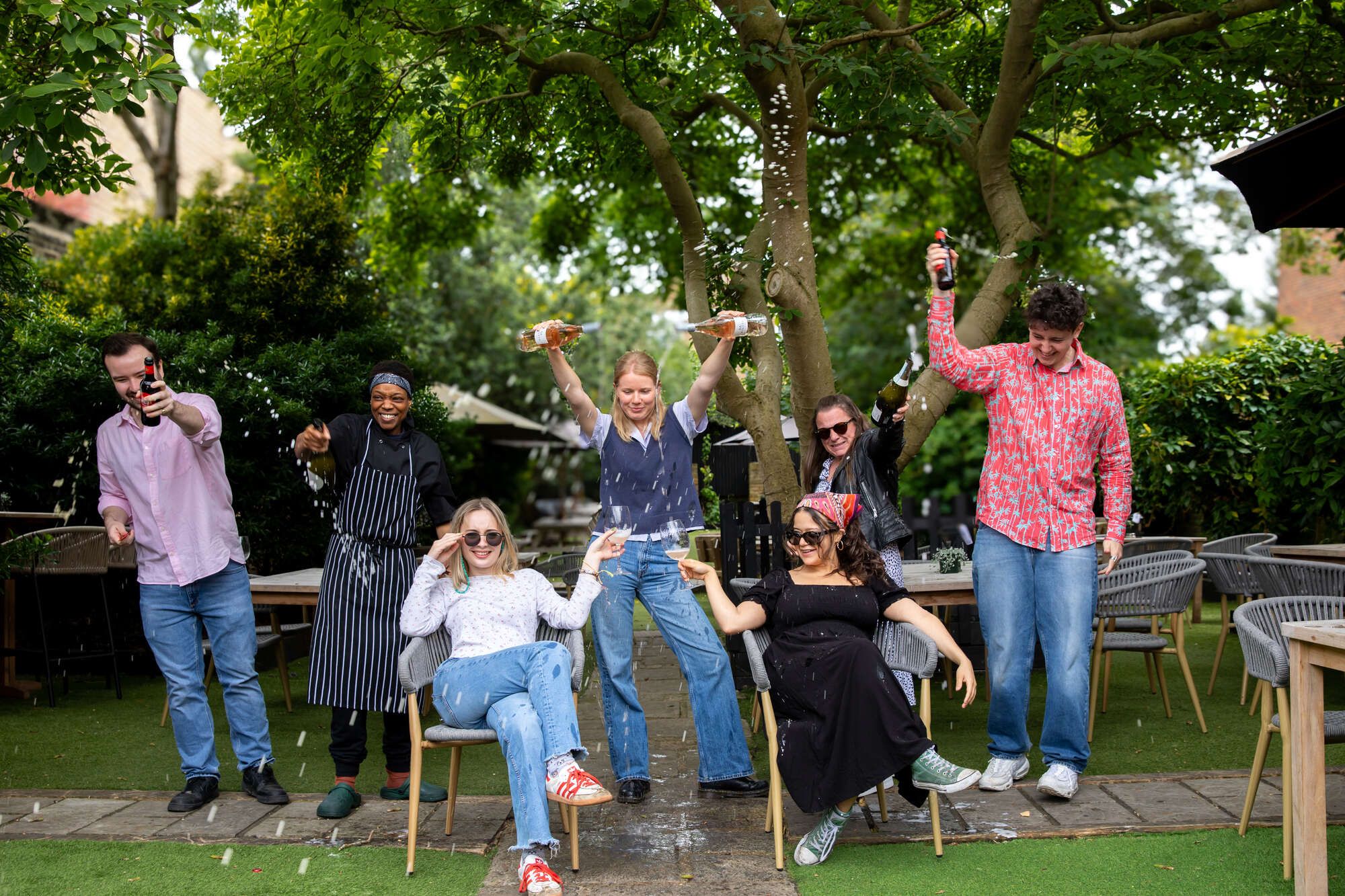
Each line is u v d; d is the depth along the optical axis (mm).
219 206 10328
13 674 6469
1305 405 6434
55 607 7273
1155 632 5859
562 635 3734
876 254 15594
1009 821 3732
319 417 8586
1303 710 2971
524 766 3223
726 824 3801
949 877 3258
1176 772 4355
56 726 5625
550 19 6254
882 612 3713
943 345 4125
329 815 3883
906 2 6375
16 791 4254
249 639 4207
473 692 3482
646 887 3225
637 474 4027
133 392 4004
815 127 7078
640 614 9750
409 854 3359
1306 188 4609
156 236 10375
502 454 18938
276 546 8227
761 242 6098
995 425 4141
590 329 3934
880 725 3285
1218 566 5570
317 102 6898
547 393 21219
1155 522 10305
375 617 3953
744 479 8227
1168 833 3578
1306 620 3746
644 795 4113
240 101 7348
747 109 8242
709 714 4098
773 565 5918
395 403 4039
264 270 9375
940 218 14000
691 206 6035
